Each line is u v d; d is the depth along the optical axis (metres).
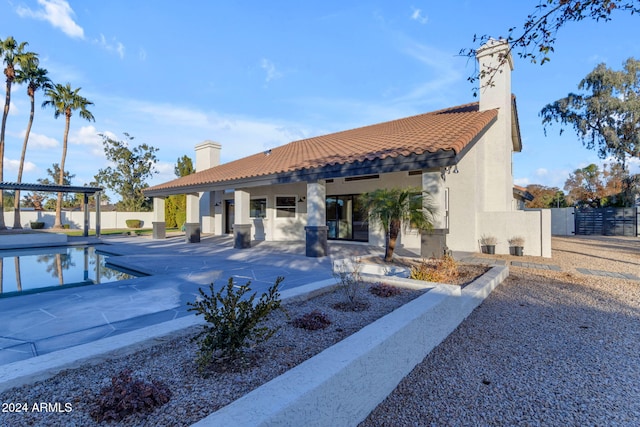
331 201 17.06
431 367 3.79
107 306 5.59
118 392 2.31
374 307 4.82
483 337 4.68
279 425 1.98
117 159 44.91
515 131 17.50
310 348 3.40
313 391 2.25
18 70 28.62
